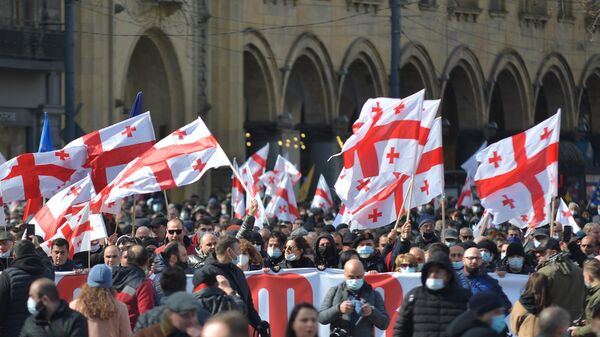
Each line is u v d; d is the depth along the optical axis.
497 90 89.75
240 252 24.86
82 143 30.20
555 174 31.47
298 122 76.19
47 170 30.05
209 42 68.00
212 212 48.69
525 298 23.12
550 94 92.50
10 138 58.69
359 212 30.25
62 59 59.03
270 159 72.50
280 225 36.97
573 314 24.73
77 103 59.66
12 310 22.11
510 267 28.23
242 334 15.01
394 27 54.09
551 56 90.69
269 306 26.45
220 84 68.69
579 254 31.92
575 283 24.73
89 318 20.66
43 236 29.27
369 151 29.52
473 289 23.88
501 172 31.72
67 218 28.25
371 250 29.22
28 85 58.75
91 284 20.77
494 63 86.38
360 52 77.44
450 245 29.92
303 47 73.69
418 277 26.20
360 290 23.14
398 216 30.08
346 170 29.78
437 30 81.94
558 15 90.81
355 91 80.75
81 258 29.73
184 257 24.48
